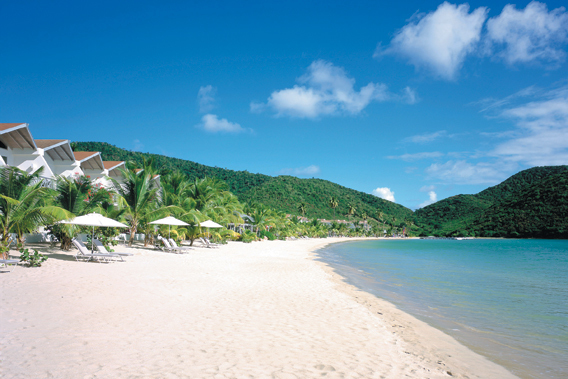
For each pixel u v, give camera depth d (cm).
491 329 847
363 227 13975
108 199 2048
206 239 2878
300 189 16000
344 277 1653
